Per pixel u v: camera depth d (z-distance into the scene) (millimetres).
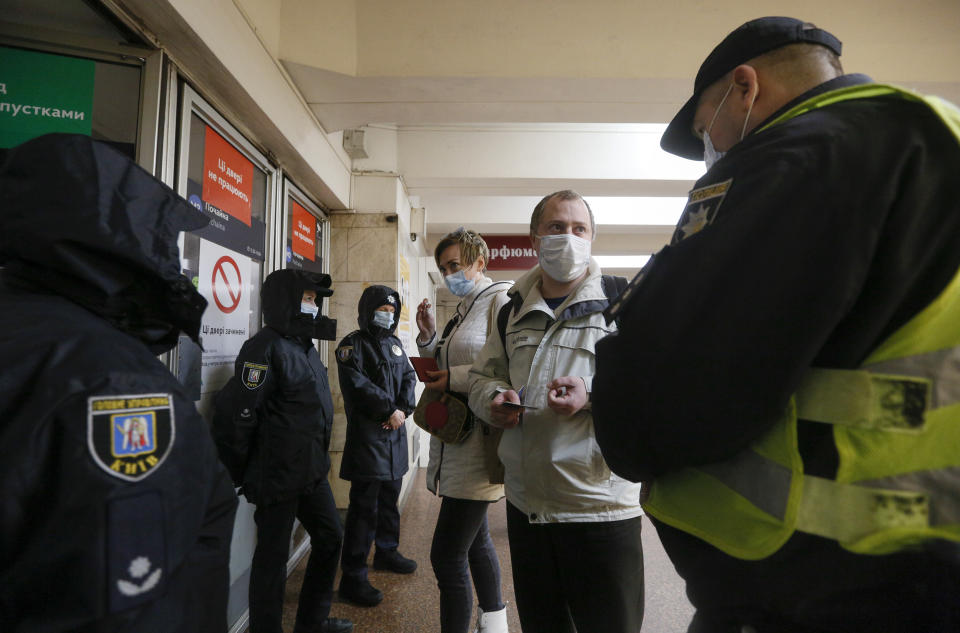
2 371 538
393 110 3219
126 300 698
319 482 2082
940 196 491
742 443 557
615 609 1208
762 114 716
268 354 1928
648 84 2955
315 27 2697
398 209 4441
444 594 1689
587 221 1478
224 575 718
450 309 14398
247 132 2541
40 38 1563
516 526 1375
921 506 471
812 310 505
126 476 567
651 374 614
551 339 1360
